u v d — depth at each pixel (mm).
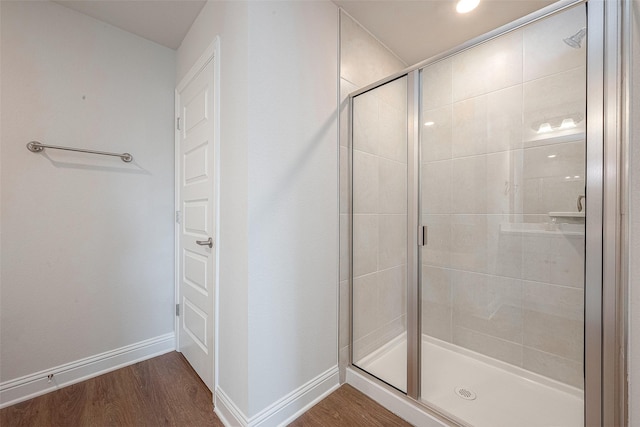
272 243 1286
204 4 1600
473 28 1812
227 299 1352
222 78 1398
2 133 1427
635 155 674
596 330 949
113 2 1586
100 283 1744
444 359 1885
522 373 1652
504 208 1689
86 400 1485
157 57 1988
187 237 1848
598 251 946
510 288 1694
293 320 1384
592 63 959
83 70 1676
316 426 1326
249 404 1195
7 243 1444
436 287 1954
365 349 1744
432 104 1825
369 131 1725
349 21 1715
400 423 1359
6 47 1436
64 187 1614
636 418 688
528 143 1572
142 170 1917
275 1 1300
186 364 1845
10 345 1451
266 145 1259
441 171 1894
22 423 1319
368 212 1776
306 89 1451
